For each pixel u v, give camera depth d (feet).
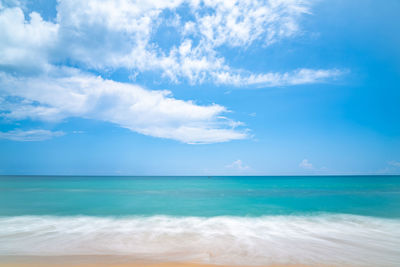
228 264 25.30
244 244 33.32
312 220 50.75
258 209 64.18
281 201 79.56
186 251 29.96
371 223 48.01
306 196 94.53
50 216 53.93
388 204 72.79
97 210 61.26
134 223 47.44
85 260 25.90
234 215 56.03
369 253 29.94
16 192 104.22
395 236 38.40
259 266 24.99
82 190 116.98
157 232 40.09
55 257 27.04
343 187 153.28
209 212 59.62
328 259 27.61
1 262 25.05
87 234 38.52
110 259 26.37
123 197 88.58
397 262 26.84
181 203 74.43
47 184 167.53
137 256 27.68
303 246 32.63
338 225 46.29
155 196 93.09
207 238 36.40
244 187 156.15
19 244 32.89
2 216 53.93
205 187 146.20
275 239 36.14
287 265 25.52
